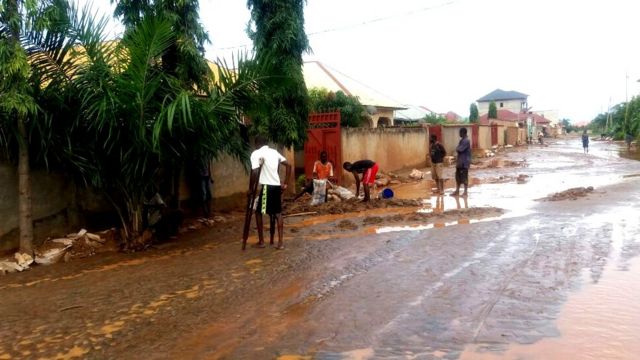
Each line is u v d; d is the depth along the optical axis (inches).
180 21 387.5
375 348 166.1
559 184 636.7
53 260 316.2
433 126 1058.1
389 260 278.7
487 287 222.4
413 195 576.7
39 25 292.0
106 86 306.2
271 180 319.9
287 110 528.7
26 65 284.8
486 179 735.1
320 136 680.4
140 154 326.0
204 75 400.2
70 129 319.0
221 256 309.7
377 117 1222.3
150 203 366.6
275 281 249.0
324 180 509.7
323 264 277.0
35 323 208.8
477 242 311.1
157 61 358.9
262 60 339.9
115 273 283.7
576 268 245.6
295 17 516.7
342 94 917.2
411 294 217.9
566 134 4581.7
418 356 158.4
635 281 222.5
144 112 311.4
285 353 166.6
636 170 813.9
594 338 166.2
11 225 324.5
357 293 223.6
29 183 323.6
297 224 413.7
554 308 193.8
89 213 374.0
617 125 2544.3
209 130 335.9
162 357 169.3
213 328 192.2
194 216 457.4
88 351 177.9
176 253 328.2
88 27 322.0
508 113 2947.8
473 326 179.9
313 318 196.4
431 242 318.7
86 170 327.6
